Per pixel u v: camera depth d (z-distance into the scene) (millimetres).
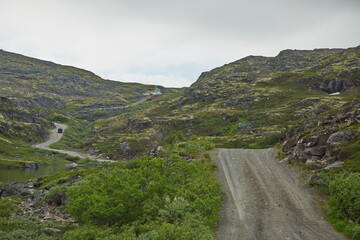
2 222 19625
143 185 18953
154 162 22438
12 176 75625
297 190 19359
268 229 13742
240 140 113000
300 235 12859
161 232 11562
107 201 16312
